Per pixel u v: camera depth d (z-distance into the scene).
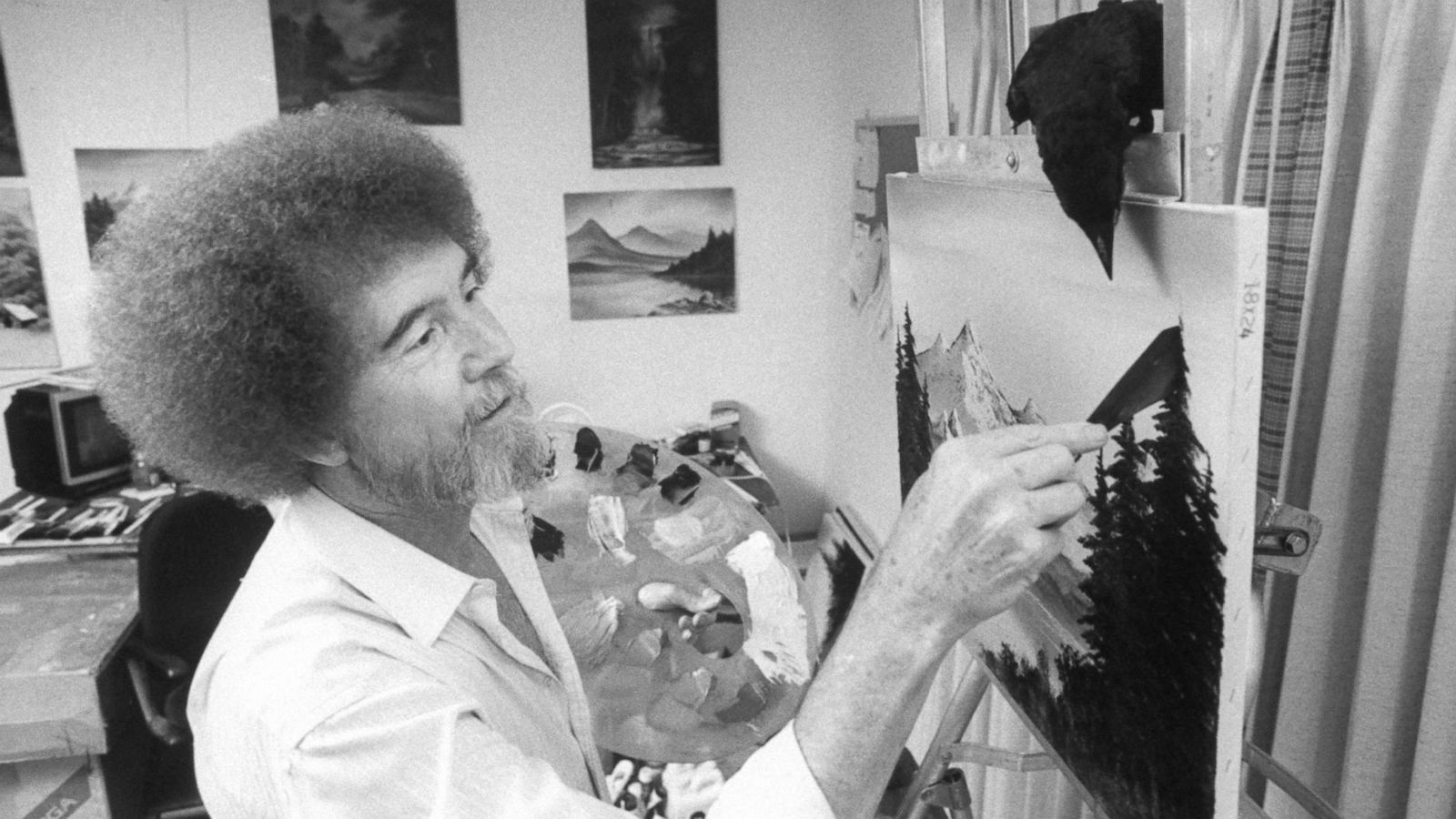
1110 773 0.76
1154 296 0.58
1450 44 0.80
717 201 3.05
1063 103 0.58
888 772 0.55
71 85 2.78
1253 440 0.52
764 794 0.54
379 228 0.61
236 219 0.59
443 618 0.69
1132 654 0.69
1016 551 0.53
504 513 0.90
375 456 0.65
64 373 2.74
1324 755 0.97
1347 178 0.91
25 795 2.00
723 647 1.08
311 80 2.82
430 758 0.53
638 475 1.11
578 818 0.51
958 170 0.82
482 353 0.67
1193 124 0.53
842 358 2.96
